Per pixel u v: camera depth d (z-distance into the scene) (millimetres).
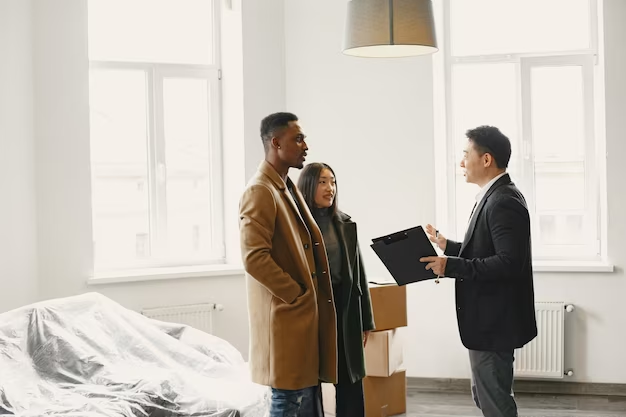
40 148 5191
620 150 5340
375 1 3398
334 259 3570
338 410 3627
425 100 5578
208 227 5984
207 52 5969
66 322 3969
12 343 3729
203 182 5961
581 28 5707
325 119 5695
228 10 5754
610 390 5414
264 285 3070
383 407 4867
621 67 5324
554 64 5699
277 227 3166
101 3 5727
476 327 3449
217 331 5641
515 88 5754
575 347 5445
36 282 5168
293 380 3094
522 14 5758
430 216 5602
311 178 3627
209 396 3561
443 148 5777
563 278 5430
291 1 5730
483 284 3447
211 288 5621
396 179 5625
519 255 3385
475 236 3539
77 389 3561
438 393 5500
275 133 3244
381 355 4699
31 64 5121
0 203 4684
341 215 3701
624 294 5375
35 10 5160
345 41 3523
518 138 5758
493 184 3547
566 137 5719
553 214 5742
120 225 5781
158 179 5848
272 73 5727
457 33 5828
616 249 5371
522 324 3451
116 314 4195
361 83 5645
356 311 3607
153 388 3535
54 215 5230
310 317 3137
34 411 3273
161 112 5855
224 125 5949
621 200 5355
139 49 5820
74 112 5266
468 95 5805
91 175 5430
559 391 5477
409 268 3521
